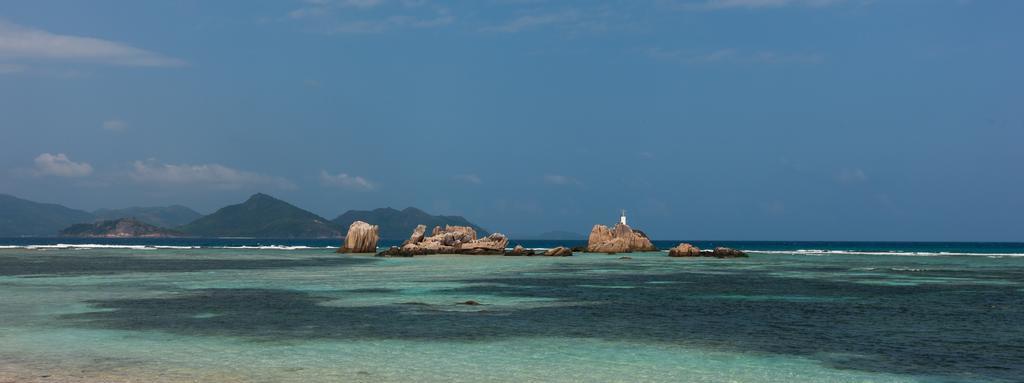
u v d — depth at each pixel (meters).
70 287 47.75
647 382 20.42
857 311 36.59
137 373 20.67
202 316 33.03
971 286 53.38
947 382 20.70
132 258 94.56
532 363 22.83
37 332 28.02
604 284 53.53
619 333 28.89
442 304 38.47
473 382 20.14
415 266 77.88
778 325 31.41
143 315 33.28
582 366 22.48
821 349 25.61
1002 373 21.81
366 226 121.50
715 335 28.56
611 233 135.38
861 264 90.75
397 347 25.31
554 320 32.44
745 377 21.20
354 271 67.94
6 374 20.39
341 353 24.12
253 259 95.06
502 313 34.91
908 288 51.31
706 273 68.38
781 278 61.62
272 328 29.41
